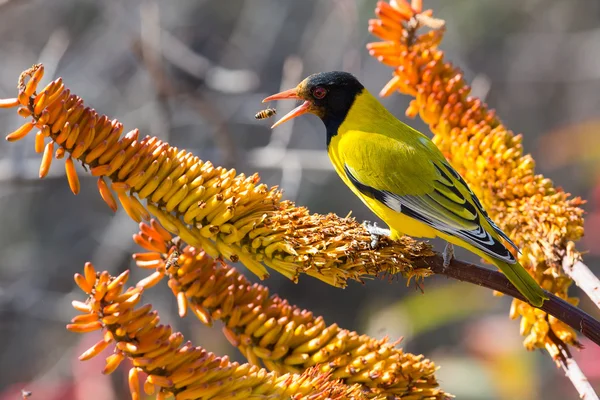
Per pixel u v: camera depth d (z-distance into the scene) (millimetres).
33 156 15664
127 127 17375
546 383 12750
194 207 4750
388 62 7172
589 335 5074
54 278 17125
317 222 5027
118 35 17938
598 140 15766
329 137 7918
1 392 15688
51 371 14805
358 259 4977
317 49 18734
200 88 17312
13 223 17484
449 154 6980
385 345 5062
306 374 4668
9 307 16078
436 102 6895
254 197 4938
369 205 7430
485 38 20312
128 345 4293
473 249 6578
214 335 14922
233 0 19234
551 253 6004
